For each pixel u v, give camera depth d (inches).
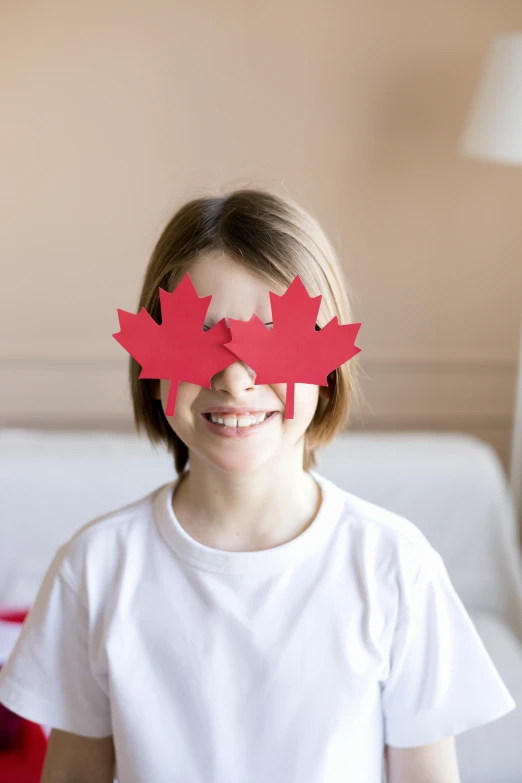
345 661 27.0
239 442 25.9
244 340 25.0
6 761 43.3
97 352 90.0
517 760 48.0
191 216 27.5
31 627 29.6
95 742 30.0
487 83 72.3
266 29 82.0
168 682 27.3
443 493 67.2
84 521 66.6
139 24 81.4
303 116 84.4
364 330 90.2
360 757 27.0
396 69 83.1
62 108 83.4
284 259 26.3
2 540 66.6
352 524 28.8
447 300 89.5
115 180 85.4
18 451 69.8
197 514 28.6
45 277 88.0
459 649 28.4
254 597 27.4
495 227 87.6
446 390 92.0
